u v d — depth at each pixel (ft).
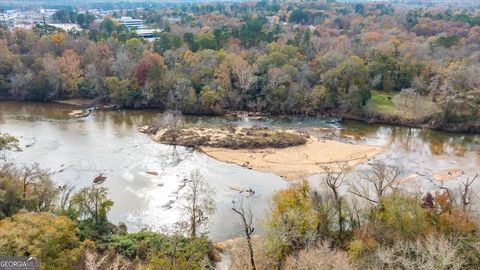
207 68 474.49
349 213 206.90
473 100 406.82
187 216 241.35
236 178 300.20
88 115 439.63
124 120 427.33
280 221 189.67
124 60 484.33
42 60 480.64
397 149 364.58
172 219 239.50
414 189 263.29
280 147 360.07
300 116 456.04
